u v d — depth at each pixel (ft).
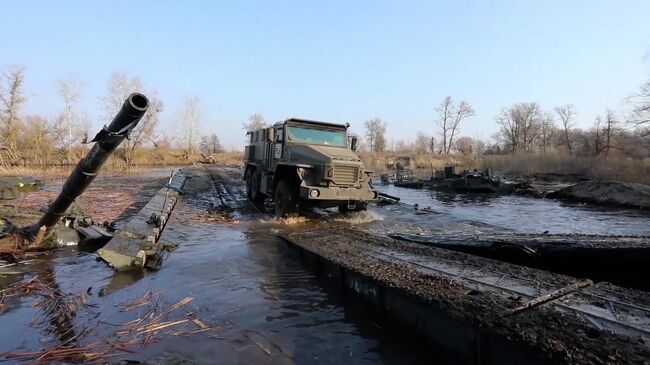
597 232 29.63
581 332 8.32
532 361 7.70
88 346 9.91
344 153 30.19
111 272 16.30
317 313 12.55
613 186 51.39
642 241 16.88
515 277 12.85
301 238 20.57
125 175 82.07
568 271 15.69
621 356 7.20
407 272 13.47
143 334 10.68
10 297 13.30
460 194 63.00
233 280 15.57
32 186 25.09
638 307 9.95
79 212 24.50
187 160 149.38
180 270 16.78
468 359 9.24
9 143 85.66
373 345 10.52
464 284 12.10
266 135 35.27
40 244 19.62
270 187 34.06
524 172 112.16
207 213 32.53
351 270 13.99
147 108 14.02
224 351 9.93
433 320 10.35
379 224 29.45
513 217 37.50
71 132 110.73
